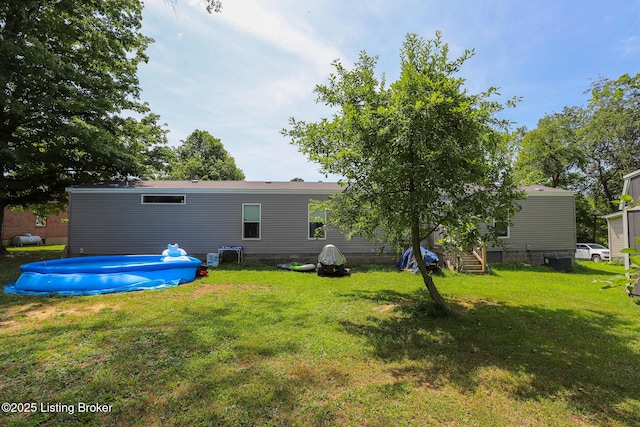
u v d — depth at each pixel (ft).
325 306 19.92
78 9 40.14
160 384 10.02
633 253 4.98
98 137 40.34
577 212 83.82
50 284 22.74
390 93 16.90
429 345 13.69
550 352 13.04
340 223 19.60
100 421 8.20
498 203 16.43
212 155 126.41
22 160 37.47
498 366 11.71
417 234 18.66
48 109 39.27
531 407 9.11
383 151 15.16
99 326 15.48
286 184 47.29
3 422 8.05
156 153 59.11
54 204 54.24
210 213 40.63
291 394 9.55
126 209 39.63
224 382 10.18
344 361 11.94
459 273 34.58
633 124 63.10
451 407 9.02
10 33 37.01
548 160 77.77
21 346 12.93
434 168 14.62
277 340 13.88
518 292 24.93
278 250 41.16
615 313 18.92
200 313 17.97
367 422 8.30
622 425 8.34
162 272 26.63
